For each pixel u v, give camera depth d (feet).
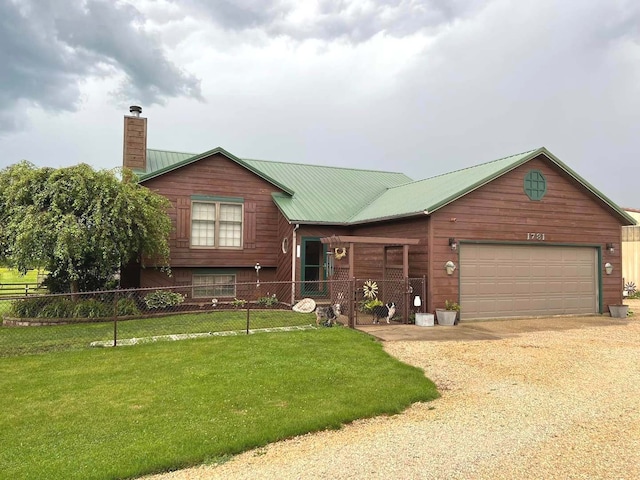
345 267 43.14
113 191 39.75
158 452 13.71
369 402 18.20
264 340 29.63
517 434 15.19
